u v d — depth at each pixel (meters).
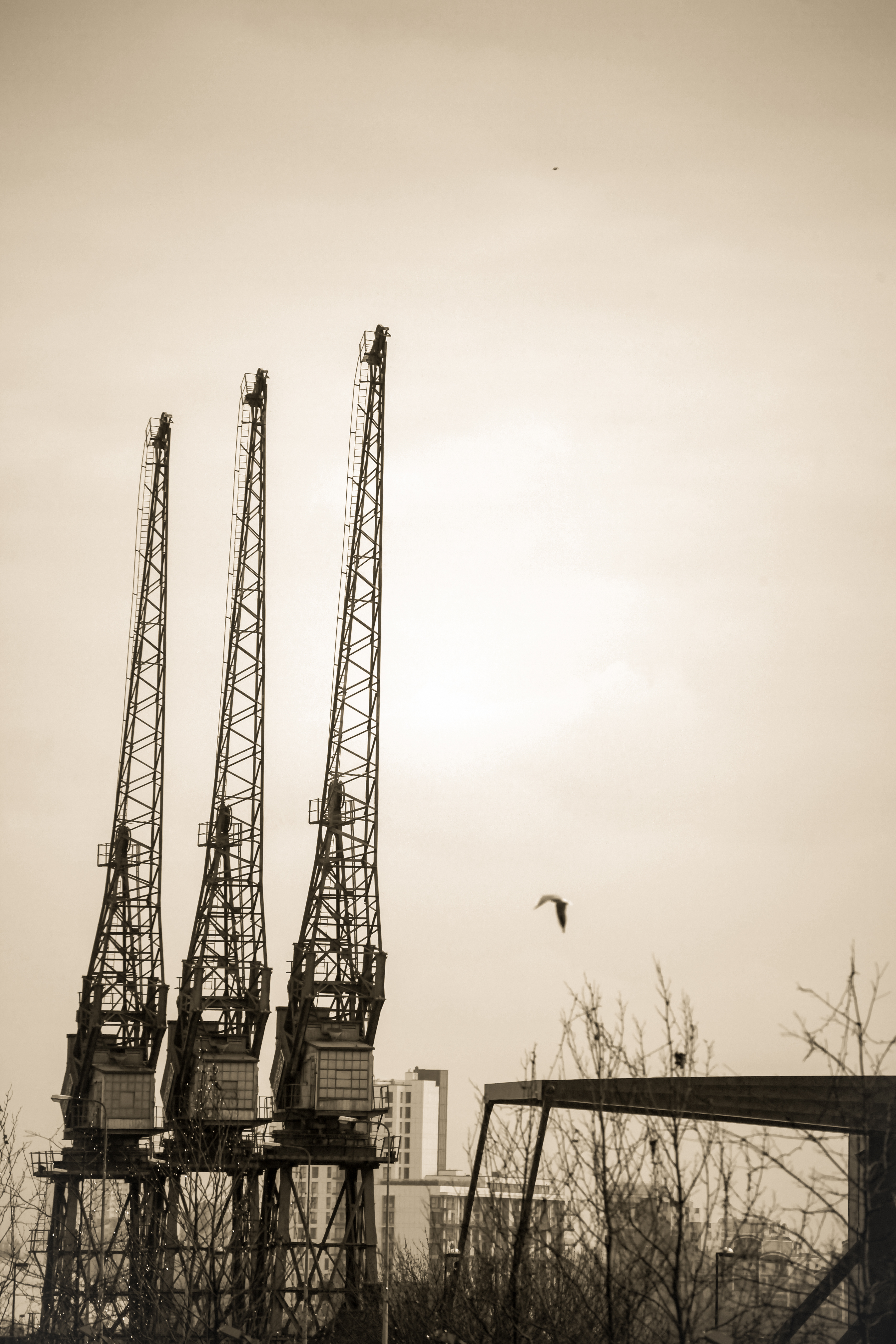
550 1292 47.84
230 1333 92.69
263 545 135.62
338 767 121.88
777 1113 44.22
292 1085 116.38
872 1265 31.70
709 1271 34.09
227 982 125.75
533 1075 51.19
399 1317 86.00
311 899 118.88
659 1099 43.47
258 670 132.88
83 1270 116.75
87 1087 130.25
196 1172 111.56
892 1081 33.72
